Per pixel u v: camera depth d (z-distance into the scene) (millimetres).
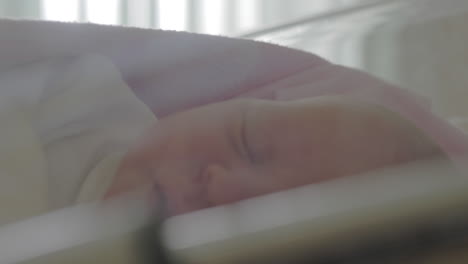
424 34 569
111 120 583
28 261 211
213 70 630
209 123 506
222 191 439
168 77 626
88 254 207
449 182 225
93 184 511
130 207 282
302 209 213
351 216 200
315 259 190
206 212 254
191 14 881
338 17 677
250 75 626
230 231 205
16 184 509
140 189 458
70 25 658
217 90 618
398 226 194
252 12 816
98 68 615
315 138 466
